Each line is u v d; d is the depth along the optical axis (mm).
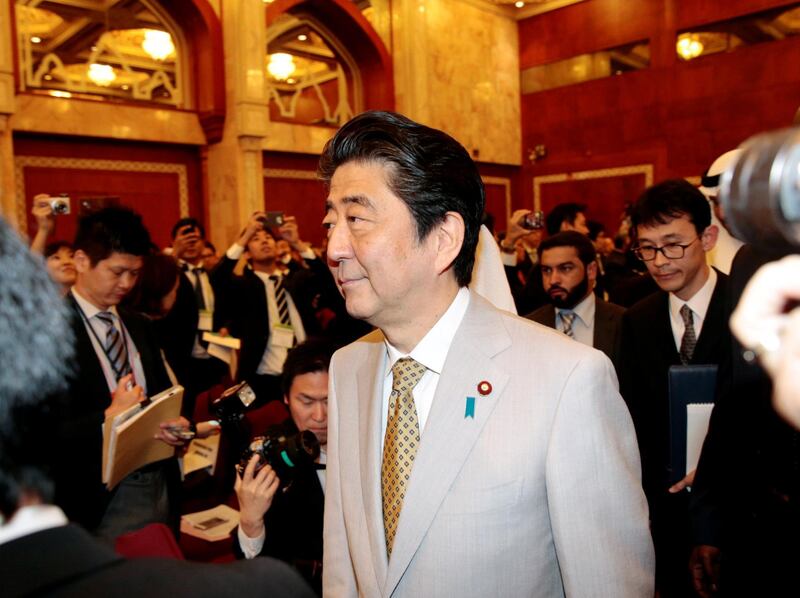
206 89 8438
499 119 12219
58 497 1989
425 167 1051
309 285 4312
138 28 8055
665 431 1998
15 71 6859
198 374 3730
